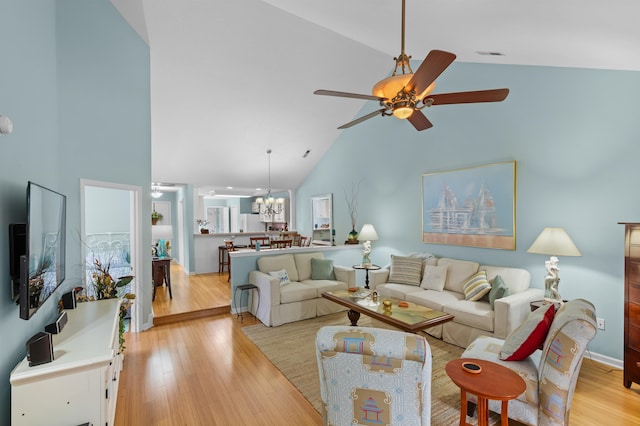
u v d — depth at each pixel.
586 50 2.29
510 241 3.84
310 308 4.47
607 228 3.06
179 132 5.62
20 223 1.97
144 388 2.67
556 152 3.43
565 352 1.82
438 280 4.18
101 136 3.44
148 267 4.14
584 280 3.22
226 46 4.31
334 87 5.43
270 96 5.34
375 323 4.27
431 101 2.13
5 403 1.70
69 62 3.10
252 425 2.21
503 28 2.19
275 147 6.69
